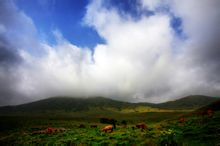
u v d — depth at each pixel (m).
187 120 43.16
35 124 90.38
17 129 74.00
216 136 23.34
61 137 39.00
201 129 28.41
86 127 62.59
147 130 37.09
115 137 31.44
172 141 22.70
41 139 39.28
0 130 79.38
